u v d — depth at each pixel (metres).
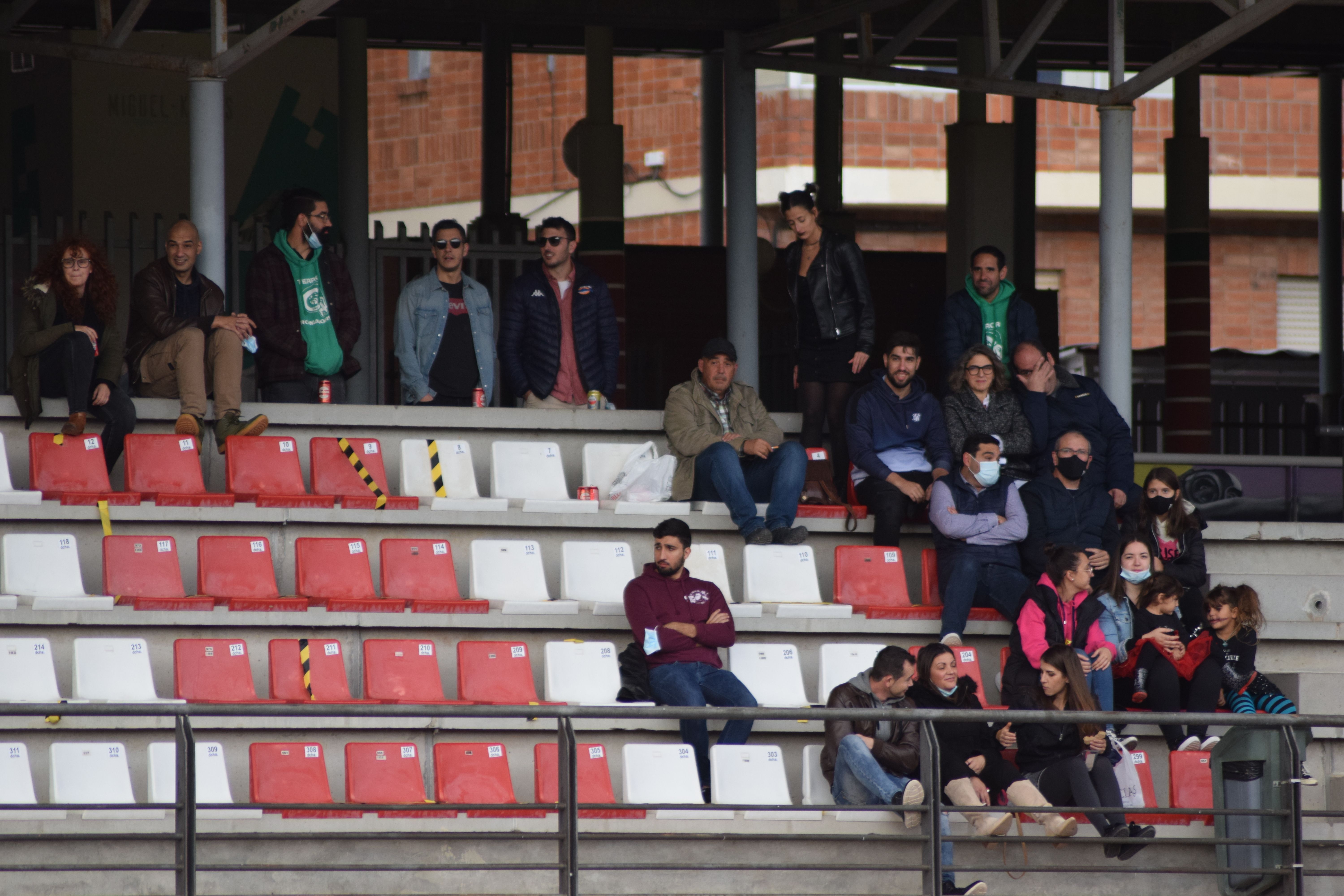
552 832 28.14
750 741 34.00
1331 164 70.50
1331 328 70.62
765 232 90.88
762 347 57.06
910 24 46.78
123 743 31.77
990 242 60.38
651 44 69.94
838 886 30.34
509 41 64.56
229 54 39.28
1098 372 42.06
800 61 48.62
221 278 39.62
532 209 92.69
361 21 57.50
